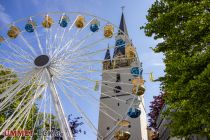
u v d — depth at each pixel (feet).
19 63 76.28
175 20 49.73
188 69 43.14
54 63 74.84
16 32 83.20
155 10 55.72
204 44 46.16
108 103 207.10
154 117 159.74
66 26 80.79
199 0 51.72
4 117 98.32
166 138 137.28
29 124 98.02
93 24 79.05
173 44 49.26
